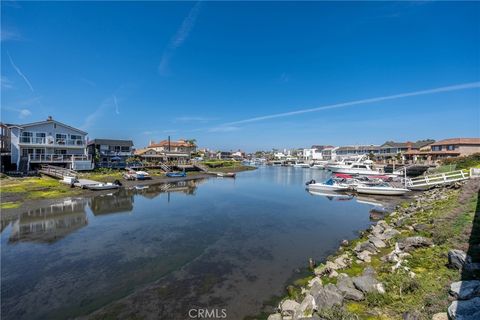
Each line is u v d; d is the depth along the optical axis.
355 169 48.81
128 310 9.15
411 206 22.25
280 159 151.50
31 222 20.33
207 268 12.38
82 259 13.38
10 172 38.19
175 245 15.41
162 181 48.25
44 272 11.97
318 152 129.88
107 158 57.25
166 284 10.91
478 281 6.34
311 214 23.27
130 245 15.38
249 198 31.66
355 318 6.26
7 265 12.68
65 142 45.03
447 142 58.72
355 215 22.89
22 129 41.09
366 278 8.14
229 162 95.12
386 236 13.70
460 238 9.95
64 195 30.41
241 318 8.62
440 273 7.76
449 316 5.25
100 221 20.70
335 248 14.89
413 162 57.84
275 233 17.72
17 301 9.73
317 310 7.14
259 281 11.09
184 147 102.62
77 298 9.91
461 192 19.97
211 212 23.97
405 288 7.20
